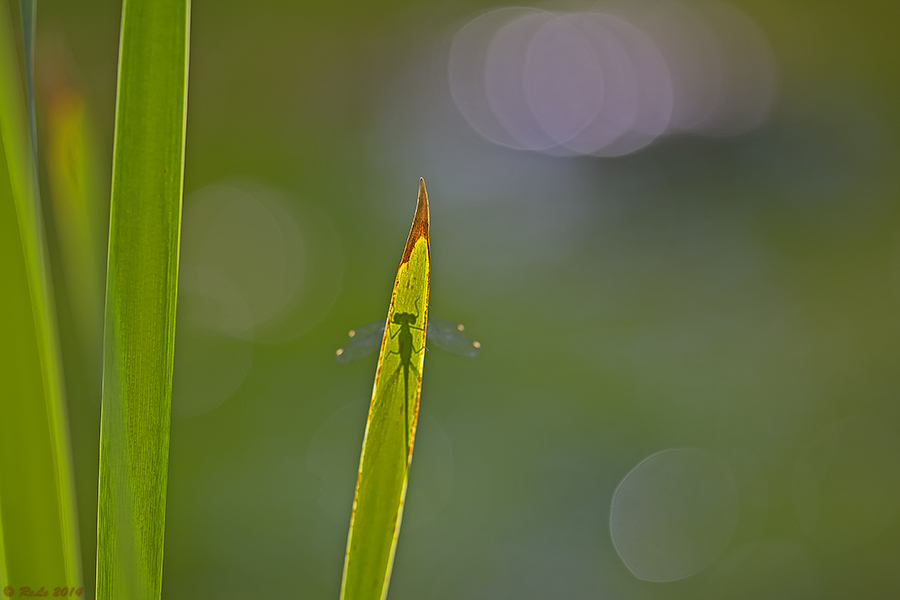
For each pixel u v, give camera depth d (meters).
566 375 3.21
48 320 0.78
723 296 3.82
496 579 2.29
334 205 4.40
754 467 2.77
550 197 4.60
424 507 2.53
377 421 0.78
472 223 4.33
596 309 3.69
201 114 5.12
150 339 0.78
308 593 2.12
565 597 2.20
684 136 5.05
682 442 2.86
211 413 2.86
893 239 4.23
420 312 0.78
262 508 2.42
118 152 0.78
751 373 3.27
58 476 0.79
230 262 3.86
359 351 1.33
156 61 0.78
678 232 4.32
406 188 4.60
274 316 3.48
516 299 3.72
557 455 2.77
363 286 3.71
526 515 2.53
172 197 0.78
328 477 2.55
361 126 5.11
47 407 0.78
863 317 3.64
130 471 0.78
